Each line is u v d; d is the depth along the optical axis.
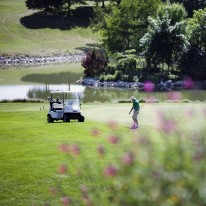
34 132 68.19
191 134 16.55
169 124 16.94
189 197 13.30
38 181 41.38
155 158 15.49
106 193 21.25
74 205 22.81
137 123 71.81
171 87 193.50
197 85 195.62
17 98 163.50
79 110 81.31
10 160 48.56
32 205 36.19
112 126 20.27
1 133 67.19
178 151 15.22
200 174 14.00
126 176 15.39
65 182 40.59
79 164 44.72
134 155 15.49
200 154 14.69
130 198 14.52
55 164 46.25
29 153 51.62
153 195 13.77
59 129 71.12
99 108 98.56
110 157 45.38
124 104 112.25
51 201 36.72
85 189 22.16
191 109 21.06
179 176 13.84
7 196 38.28
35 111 99.94
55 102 83.81
